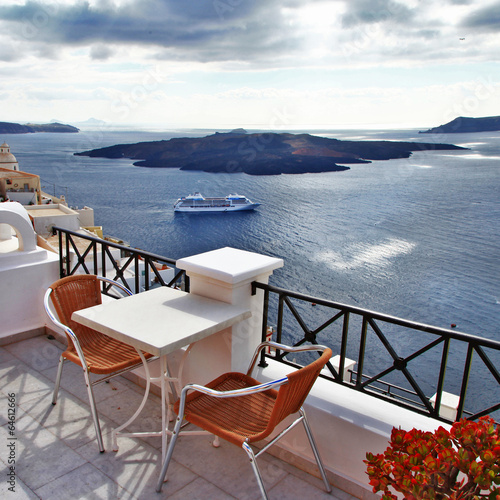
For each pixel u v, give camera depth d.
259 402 1.93
